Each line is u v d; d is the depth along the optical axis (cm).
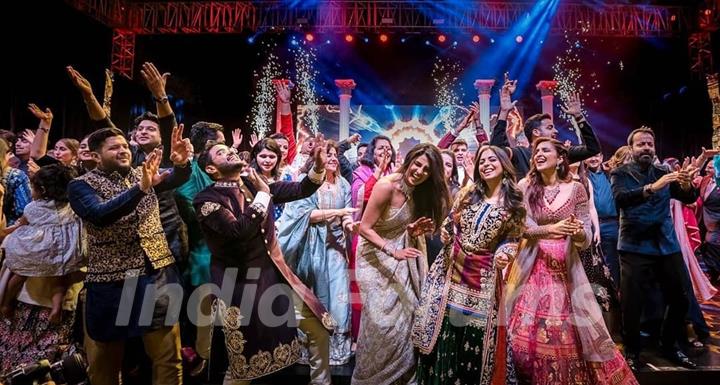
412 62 1134
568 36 1011
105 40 940
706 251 569
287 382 314
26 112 705
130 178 265
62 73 794
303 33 1037
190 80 1123
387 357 271
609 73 1100
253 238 248
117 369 259
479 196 264
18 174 372
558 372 263
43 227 285
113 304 244
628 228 343
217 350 309
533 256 280
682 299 338
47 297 290
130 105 990
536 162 289
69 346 297
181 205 310
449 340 252
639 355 347
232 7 982
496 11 991
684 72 1041
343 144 447
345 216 348
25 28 695
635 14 966
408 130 1138
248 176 272
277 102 1130
